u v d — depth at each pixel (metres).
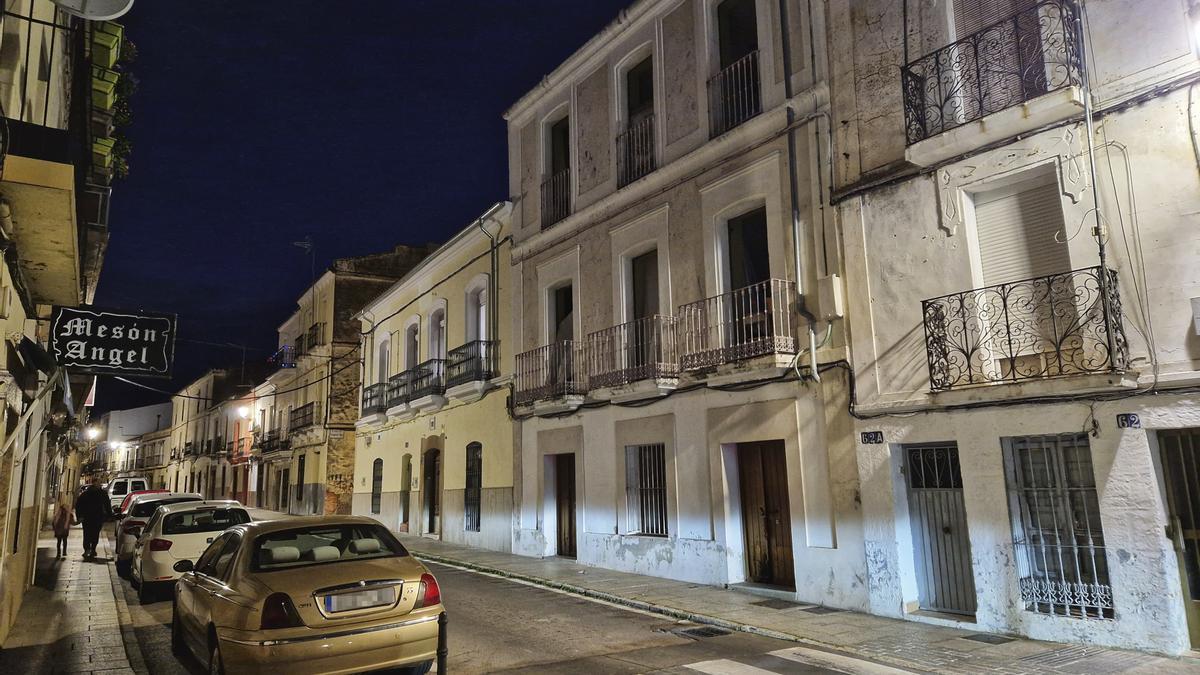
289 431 35.97
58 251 7.02
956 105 9.15
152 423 82.94
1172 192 7.39
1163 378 7.21
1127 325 7.55
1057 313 8.17
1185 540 7.19
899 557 9.17
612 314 14.58
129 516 15.62
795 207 10.95
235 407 48.72
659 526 13.15
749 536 11.59
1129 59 7.77
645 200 13.97
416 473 23.48
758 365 10.73
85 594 11.86
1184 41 7.43
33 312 8.73
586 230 15.59
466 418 20.05
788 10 11.42
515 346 17.77
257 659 5.51
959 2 9.44
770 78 11.63
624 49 14.98
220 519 12.06
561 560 15.42
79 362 10.41
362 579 5.99
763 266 11.82
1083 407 7.70
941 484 9.13
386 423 26.50
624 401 13.87
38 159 5.68
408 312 25.11
